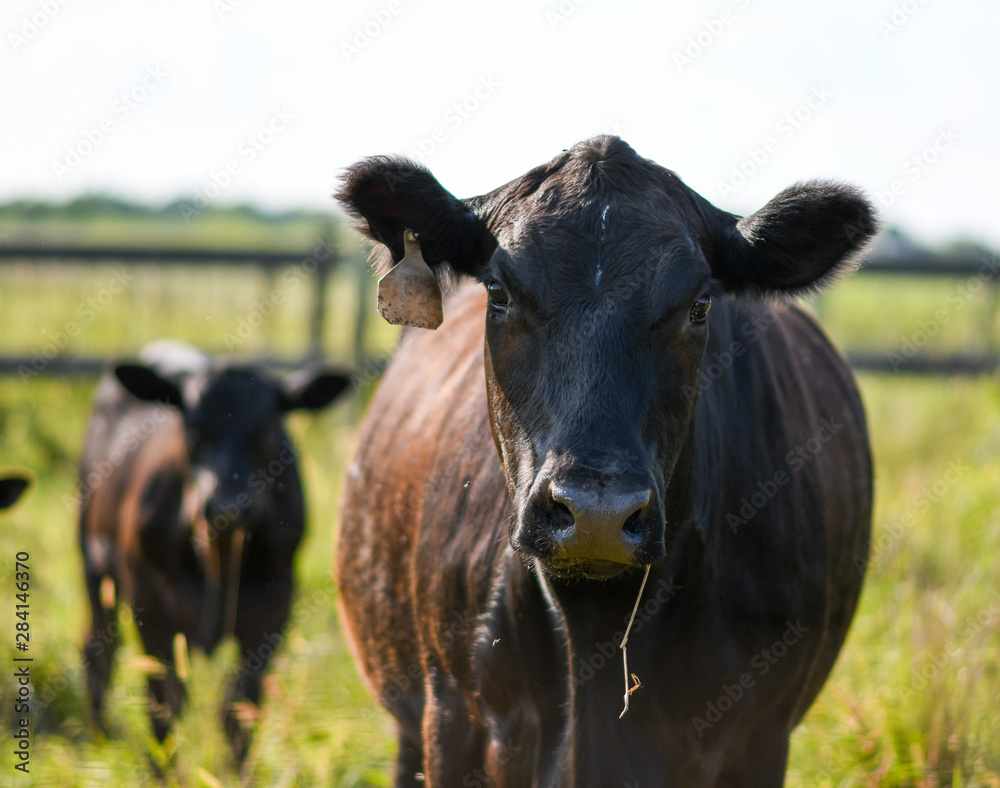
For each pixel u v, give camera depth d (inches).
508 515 134.2
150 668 228.2
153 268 494.9
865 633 241.9
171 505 281.3
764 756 139.4
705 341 121.6
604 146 127.3
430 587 147.6
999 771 183.0
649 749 128.1
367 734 223.0
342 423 438.0
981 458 359.6
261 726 212.2
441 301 131.0
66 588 316.5
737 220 133.2
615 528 103.6
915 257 486.9
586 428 109.0
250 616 272.2
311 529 328.2
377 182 129.9
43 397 462.3
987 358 458.0
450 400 161.6
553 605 129.0
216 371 300.8
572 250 117.4
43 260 480.7
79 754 223.0
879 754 192.4
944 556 276.2
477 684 138.3
